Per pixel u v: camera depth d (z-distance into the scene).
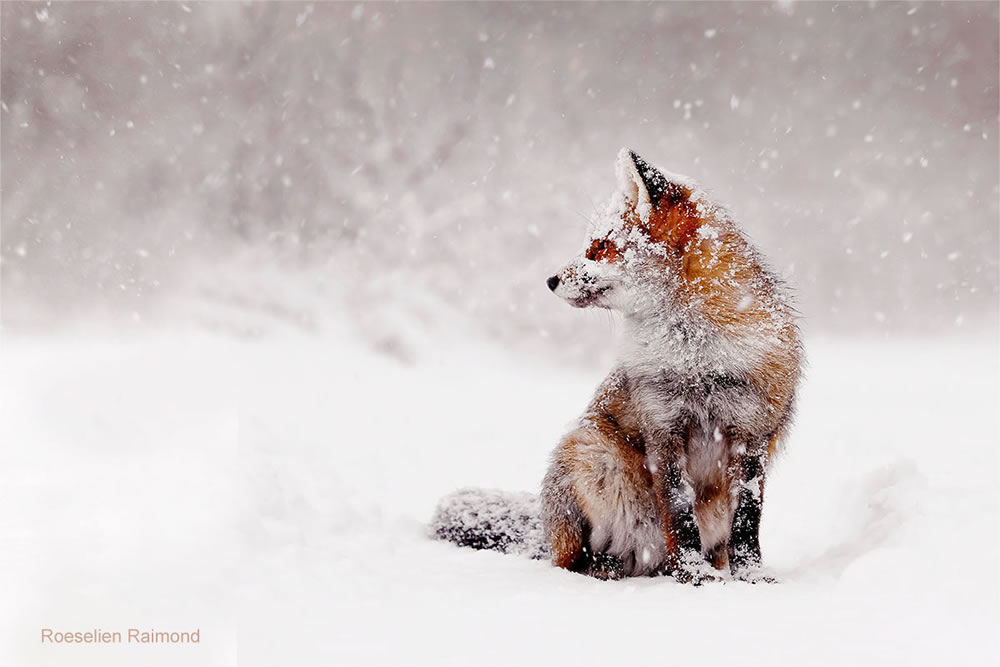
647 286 18.89
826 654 12.13
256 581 15.24
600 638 12.88
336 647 12.48
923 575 14.70
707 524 18.91
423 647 12.48
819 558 18.64
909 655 12.05
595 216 20.38
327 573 16.44
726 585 16.30
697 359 18.25
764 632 13.12
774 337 18.16
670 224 18.95
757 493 18.30
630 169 19.23
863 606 14.26
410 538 21.56
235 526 17.59
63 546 14.87
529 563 19.61
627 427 18.91
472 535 21.25
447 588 15.99
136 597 13.54
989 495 17.53
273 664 11.85
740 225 19.70
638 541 19.19
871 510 19.84
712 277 18.48
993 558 14.66
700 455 18.69
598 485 18.95
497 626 13.50
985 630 12.80
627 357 19.02
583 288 19.47
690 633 13.09
